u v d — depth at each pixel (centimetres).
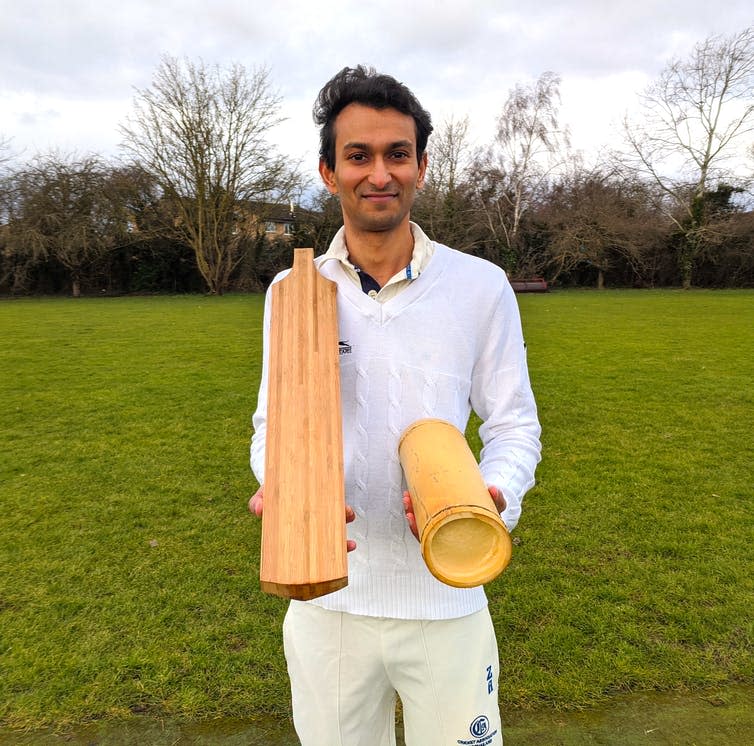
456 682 134
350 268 134
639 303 2167
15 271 2695
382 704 144
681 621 295
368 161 126
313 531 99
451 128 3059
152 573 345
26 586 332
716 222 3023
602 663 266
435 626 133
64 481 481
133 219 2858
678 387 796
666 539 379
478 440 592
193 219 2770
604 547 370
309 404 110
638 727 232
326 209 2942
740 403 716
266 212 2836
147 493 456
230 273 2905
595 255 3016
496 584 330
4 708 245
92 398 745
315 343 116
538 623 296
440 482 102
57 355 1046
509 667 265
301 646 140
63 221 2678
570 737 228
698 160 3066
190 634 289
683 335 1291
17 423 640
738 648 275
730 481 475
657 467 507
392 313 131
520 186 3072
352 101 126
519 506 126
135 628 295
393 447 130
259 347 1140
